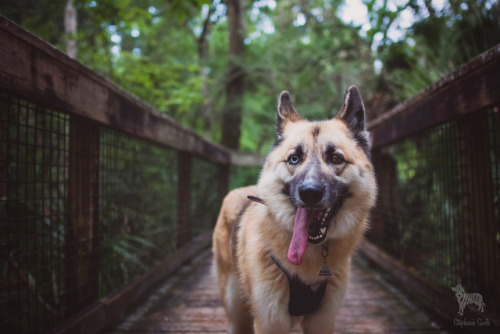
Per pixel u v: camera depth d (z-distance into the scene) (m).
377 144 1.50
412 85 1.47
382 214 1.55
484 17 1.33
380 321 1.03
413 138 1.35
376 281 1.42
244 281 0.77
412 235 1.55
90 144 0.88
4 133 0.92
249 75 3.52
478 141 0.86
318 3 3.24
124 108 0.96
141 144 1.37
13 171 0.96
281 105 0.80
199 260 1.84
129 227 1.31
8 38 0.55
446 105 0.86
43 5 1.65
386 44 1.95
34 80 0.60
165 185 1.85
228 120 3.35
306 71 3.23
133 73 1.85
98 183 0.92
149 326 1.02
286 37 3.28
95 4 1.63
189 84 2.31
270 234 0.69
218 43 4.43
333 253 0.69
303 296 0.68
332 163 0.67
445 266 1.04
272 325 0.69
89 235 0.89
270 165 0.72
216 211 2.42
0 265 0.89
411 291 1.20
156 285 1.40
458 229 0.98
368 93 2.63
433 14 1.60
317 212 0.67
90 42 2.07
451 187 1.10
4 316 0.86
